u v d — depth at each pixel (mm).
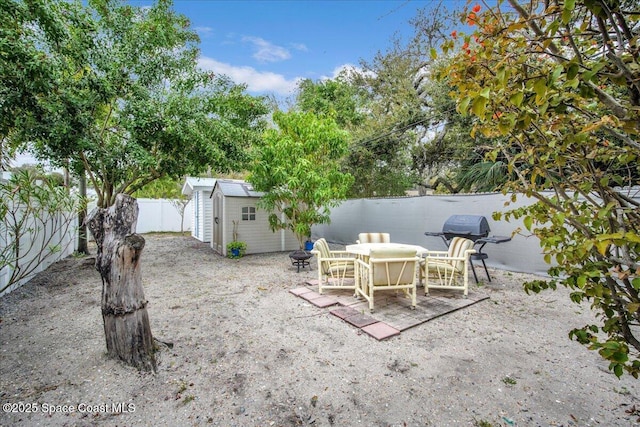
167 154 6250
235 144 6734
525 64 1075
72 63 5031
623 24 1010
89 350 2895
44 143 4918
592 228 1324
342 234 10133
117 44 5723
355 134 11828
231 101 8539
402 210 8086
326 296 4578
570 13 883
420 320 3590
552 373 2508
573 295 1351
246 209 9031
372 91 13578
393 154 11188
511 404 2131
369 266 3906
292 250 9789
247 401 2197
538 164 1358
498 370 2559
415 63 11664
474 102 1046
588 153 1308
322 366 2648
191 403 2170
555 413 2035
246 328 3469
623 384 2342
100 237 2627
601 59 1071
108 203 6730
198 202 12414
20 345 3020
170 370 2580
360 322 3525
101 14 5859
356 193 12133
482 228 5504
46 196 3416
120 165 6125
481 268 6391
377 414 2055
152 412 2078
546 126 1322
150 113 5492
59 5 4508
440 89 9477
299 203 7715
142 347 2641
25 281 5293
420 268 5051
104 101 5395
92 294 4812
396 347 2980
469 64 1262
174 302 4445
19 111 4059
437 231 7242
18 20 3645
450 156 10336
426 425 1947
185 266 7219
